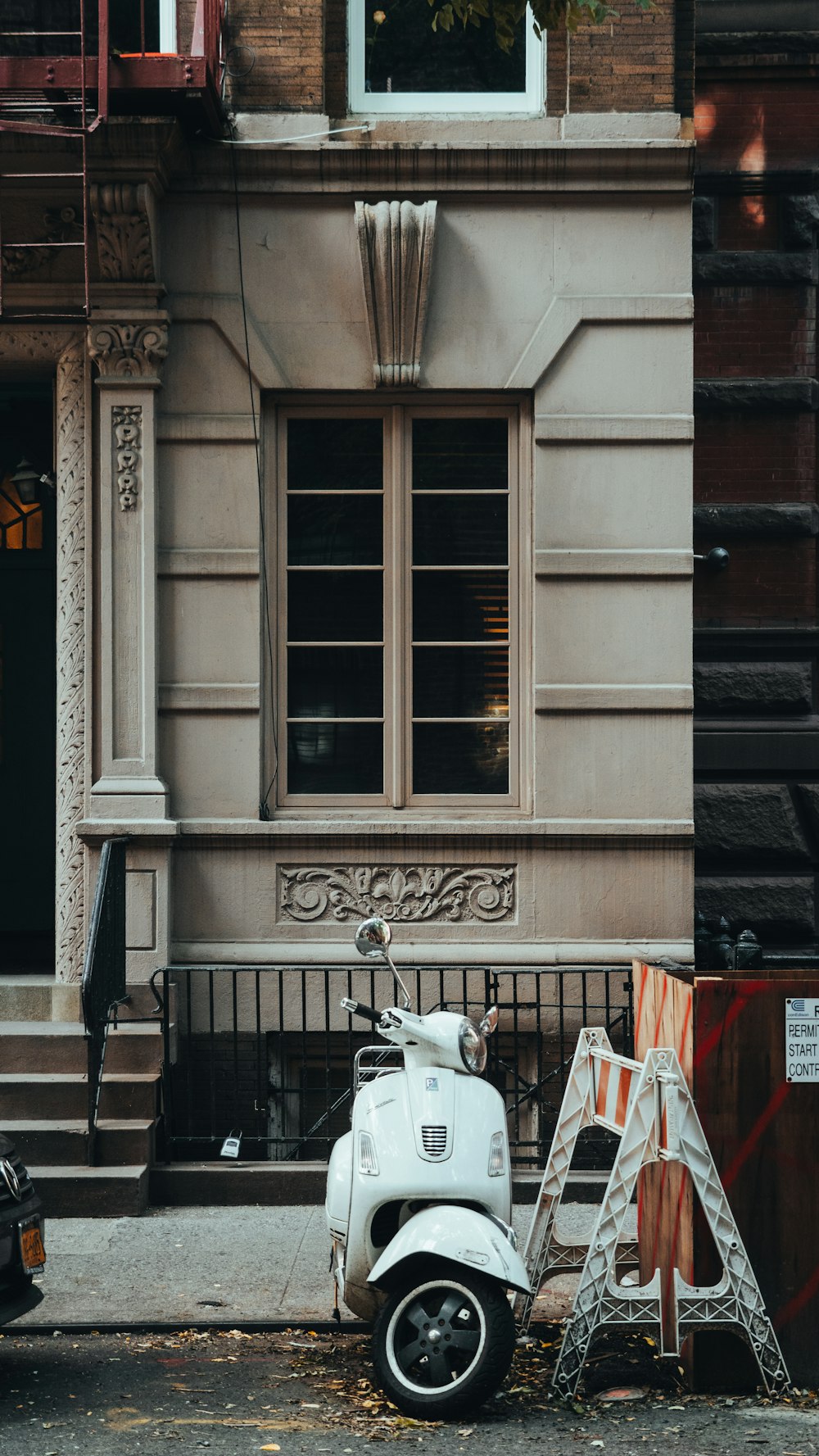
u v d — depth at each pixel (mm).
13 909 10859
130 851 9000
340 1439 5062
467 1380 5215
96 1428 5168
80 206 9039
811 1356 5613
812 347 10719
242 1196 8180
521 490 9547
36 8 9398
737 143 10734
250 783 9289
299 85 9367
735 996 5715
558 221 9375
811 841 10625
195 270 9336
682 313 9312
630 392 9352
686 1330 5570
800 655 10672
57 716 9344
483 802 9531
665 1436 5090
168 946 9047
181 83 8555
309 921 9234
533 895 9219
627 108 9414
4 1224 5492
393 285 9242
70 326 9289
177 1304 6535
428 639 9633
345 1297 5816
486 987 8453
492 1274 5215
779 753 10578
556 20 7855
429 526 9648
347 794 9570
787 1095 5695
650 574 9305
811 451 10703
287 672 9602
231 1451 4945
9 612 10930
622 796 9281
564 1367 5512
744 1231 5648
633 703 9289
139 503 9172
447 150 9195
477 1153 5566
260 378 9320
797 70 10719
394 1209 5707
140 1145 8102
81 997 8016
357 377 9375
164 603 9320
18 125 8328
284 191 9305
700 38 10703
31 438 10484
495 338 9352
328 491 9617
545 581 9336
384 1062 9180
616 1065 6129
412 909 9242
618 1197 5617
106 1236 7531
